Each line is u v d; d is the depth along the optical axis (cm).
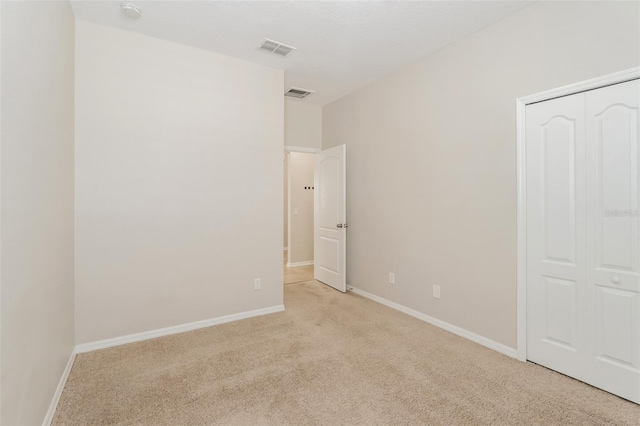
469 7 232
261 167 334
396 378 212
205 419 172
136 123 269
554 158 218
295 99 451
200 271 301
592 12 197
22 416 132
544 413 176
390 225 361
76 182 246
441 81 298
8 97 119
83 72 247
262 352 250
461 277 281
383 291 372
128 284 267
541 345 228
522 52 233
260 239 334
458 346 261
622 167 189
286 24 256
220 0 224
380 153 374
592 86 198
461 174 280
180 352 250
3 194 114
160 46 278
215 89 305
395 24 256
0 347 111
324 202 464
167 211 284
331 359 239
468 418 173
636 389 184
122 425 167
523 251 234
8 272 118
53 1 183
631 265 186
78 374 216
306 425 168
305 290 432
